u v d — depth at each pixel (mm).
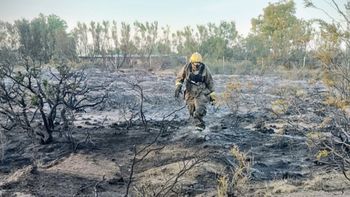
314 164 7980
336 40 6660
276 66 15859
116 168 7902
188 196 6555
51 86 9898
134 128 11016
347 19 6648
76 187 6867
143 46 38219
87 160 8297
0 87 10453
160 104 15484
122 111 13875
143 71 29484
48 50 30891
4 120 11180
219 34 39406
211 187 6859
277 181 7152
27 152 9023
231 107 12953
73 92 10180
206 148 8648
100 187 6891
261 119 11523
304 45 8117
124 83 20391
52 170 7711
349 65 6938
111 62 33125
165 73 30219
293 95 9531
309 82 8609
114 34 36875
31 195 6473
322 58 6871
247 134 10109
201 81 10320
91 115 13289
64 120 9992
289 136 9672
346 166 7535
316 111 8648
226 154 8195
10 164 8281
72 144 9250
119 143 9539
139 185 6973
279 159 8312
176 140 9461
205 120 12125
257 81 15977
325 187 6840
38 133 9539
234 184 6633
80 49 35812
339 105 6926
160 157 8406
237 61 36125
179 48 39500
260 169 7758
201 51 38875
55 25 50156
